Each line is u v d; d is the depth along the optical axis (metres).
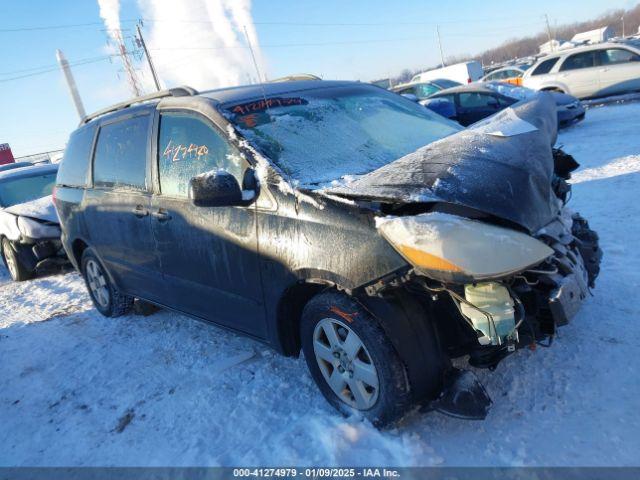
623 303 3.22
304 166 2.77
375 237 2.23
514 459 2.17
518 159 2.43
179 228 3.26
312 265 2.44
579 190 6.04
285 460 2.39
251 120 3.03
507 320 2.08
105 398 3.35
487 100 10.80
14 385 3.80
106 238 4.18
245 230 2.77
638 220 4.64
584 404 2.42
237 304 3.02
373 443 2.37
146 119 3.63
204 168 3.08
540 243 2.12
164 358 3.77
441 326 2.40
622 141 8.38
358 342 2.40
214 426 2.80
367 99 3.72
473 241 2.02
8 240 7.12
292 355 2.91
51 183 8.23
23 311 5.72
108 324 4.73
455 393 2.26
